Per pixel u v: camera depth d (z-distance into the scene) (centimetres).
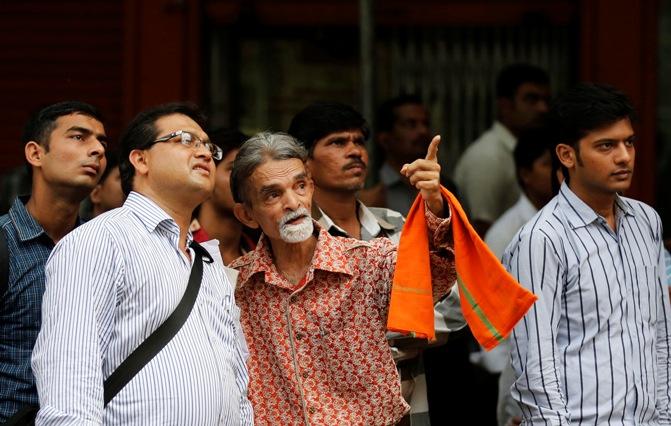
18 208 869
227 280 822
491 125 1559
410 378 922
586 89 895
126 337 738
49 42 1532
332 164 998
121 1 1523
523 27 1548
